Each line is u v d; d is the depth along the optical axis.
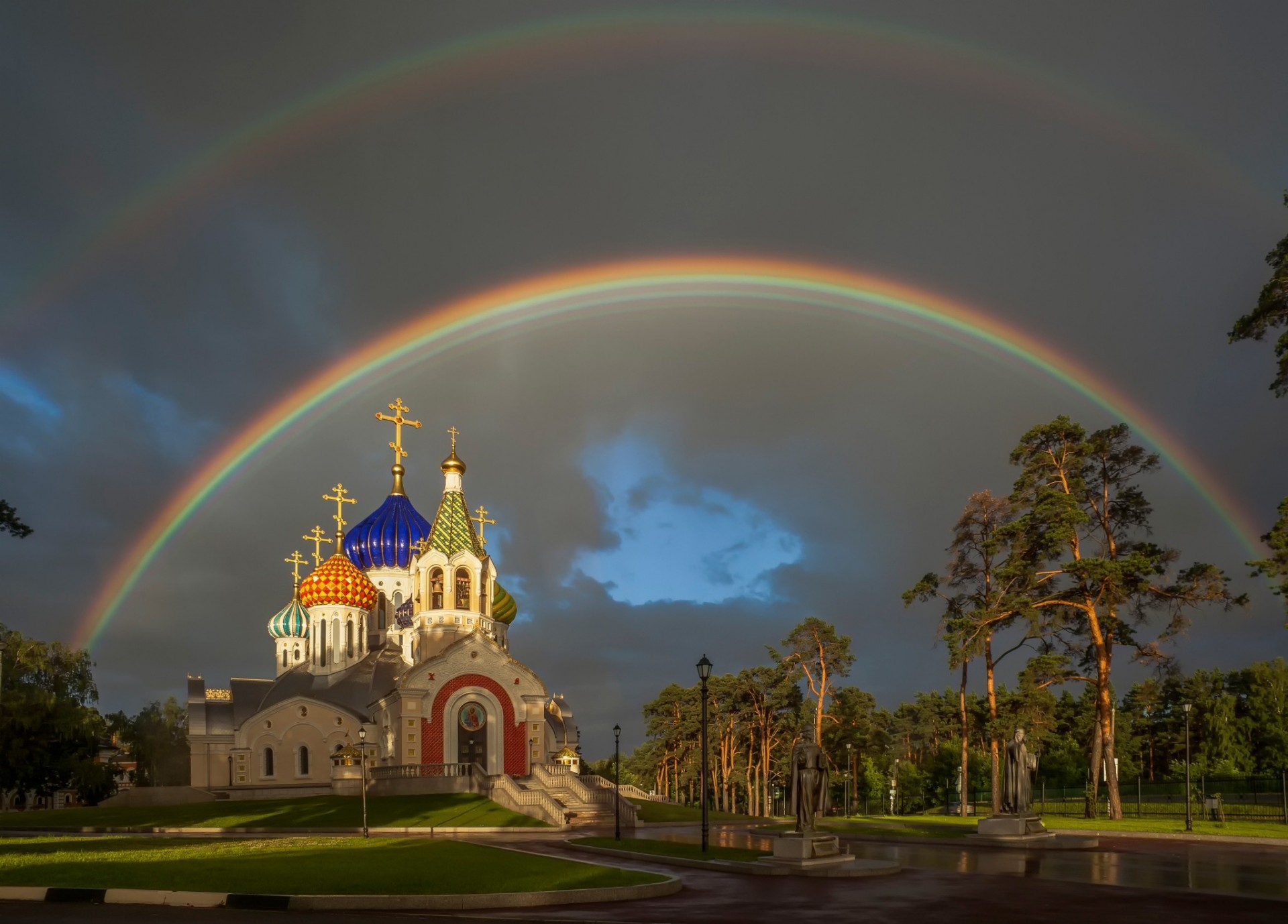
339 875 29.45
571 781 82.12
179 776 127.25
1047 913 23.69
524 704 90.38
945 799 133.75
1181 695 117.88
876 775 136.50
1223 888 27.95
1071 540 64.50
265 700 97.38
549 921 23.53
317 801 78.31
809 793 36.19
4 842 47.12
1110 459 68.00
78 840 49.34
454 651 88.50
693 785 142.75
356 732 92.62
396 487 116.06
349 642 103.12
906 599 74.69
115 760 151.12
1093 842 44.41
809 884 31.11
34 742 93.19
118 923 21.39
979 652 66.06
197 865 32.19
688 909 25.61
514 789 72.81
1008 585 67.69
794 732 111.50
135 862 33.22
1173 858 38.34
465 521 96.19
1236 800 92.75
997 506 74.31
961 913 24.02
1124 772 119.69
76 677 102.56
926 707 142.88
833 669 90.25
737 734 122.25
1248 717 112.12
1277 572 46.88
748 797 123.12
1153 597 64.12
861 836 52.88
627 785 96.12
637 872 32.44
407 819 67.31
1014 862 37.06
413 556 104.00
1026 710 64.94
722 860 37.91
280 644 108.12
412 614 101.31
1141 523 67.81
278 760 92.44
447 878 29.30
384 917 23.88
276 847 41.62
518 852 39.47
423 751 85.69
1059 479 68.00
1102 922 22.33
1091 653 67.88
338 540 113.50
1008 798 47.25
